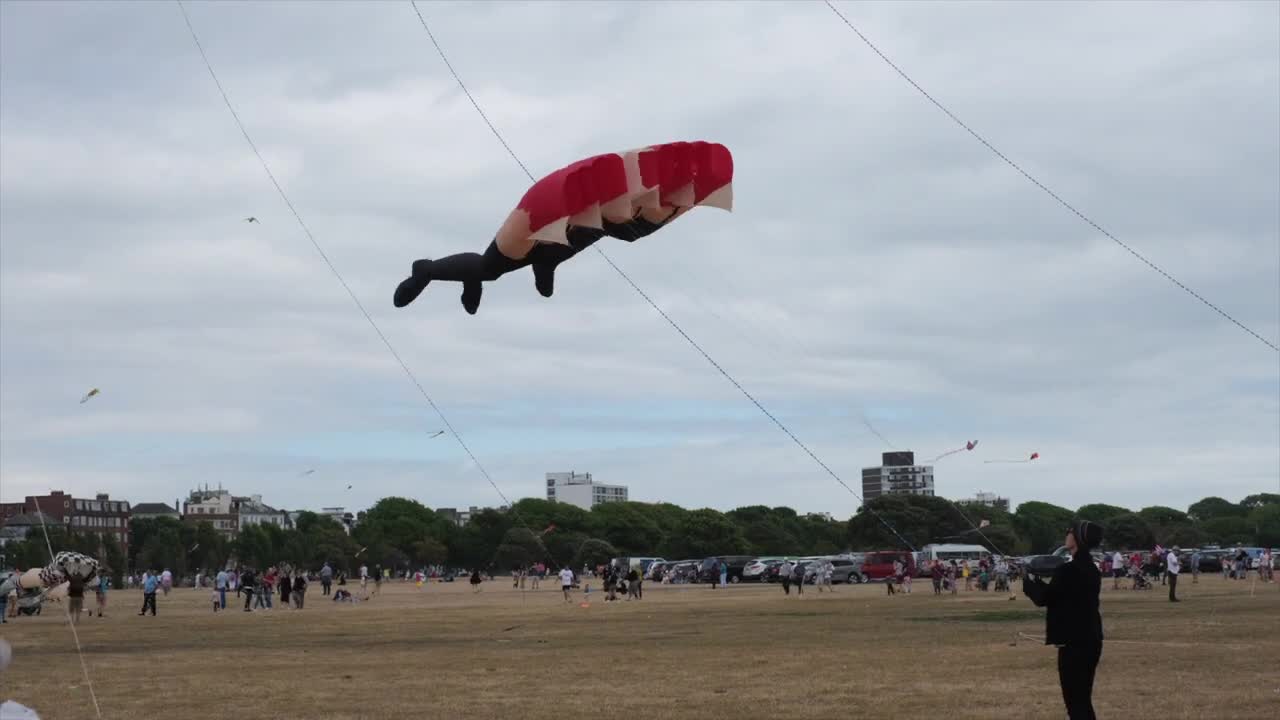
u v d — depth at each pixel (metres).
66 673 28.05
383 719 19.33
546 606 65.00
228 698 22.53
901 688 22.08
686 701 20.88
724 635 37.47
